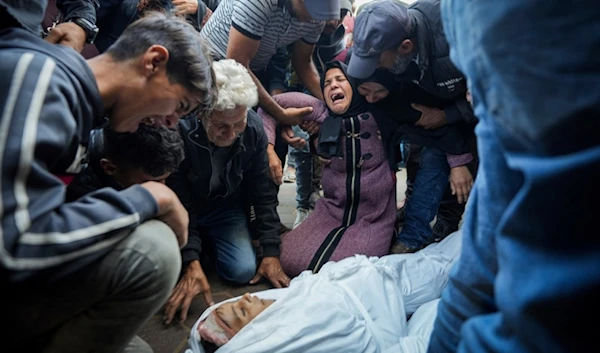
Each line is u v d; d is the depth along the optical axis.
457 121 1.65
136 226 0.75
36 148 0.59
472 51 0.39
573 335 0.32
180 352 1.20
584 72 0.30
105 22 1.82
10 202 0.57
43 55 0.66
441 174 1.79
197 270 1.41
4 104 0.58
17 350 0.76
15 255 0.59
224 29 1.67
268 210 1.67
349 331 0.99
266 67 2.05
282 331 0.95
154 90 0.82
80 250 0.66
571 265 0.32
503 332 0.40
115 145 1.10
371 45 1.42
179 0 1.89
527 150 0.35
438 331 0.57
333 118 1.78
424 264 1.40
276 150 2.01
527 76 0.33
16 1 0.81
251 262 1.62
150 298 0.81
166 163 1.13
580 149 0.32
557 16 0.31
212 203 1.70
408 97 1.70
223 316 1.03
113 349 0.85
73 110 0.68
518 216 0.35
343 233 1.72
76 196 1.06
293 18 1.66
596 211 0.31
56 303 0.71
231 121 1.34
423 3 1.51
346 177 1.79
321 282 1.14
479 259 0.49
